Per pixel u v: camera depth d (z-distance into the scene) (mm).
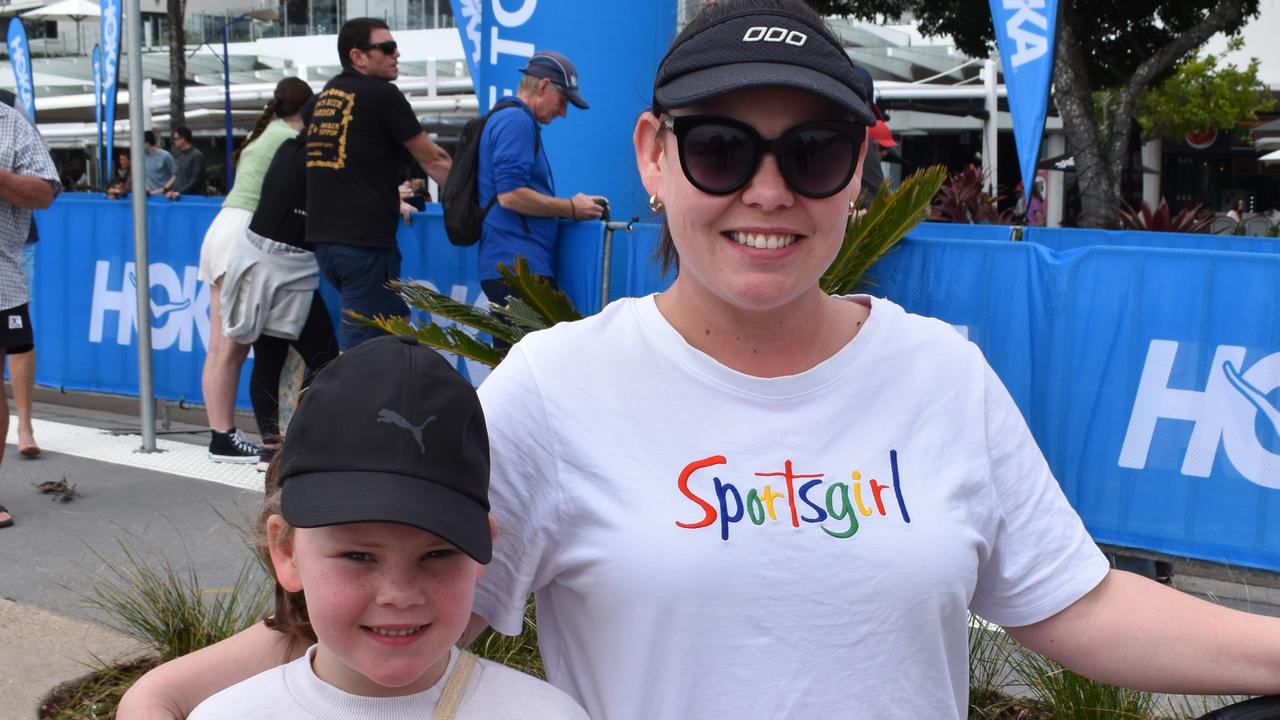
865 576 1454
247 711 1438
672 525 1457
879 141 4543
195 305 6973
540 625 1621
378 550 1367
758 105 1453
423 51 22359
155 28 24172
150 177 15578
